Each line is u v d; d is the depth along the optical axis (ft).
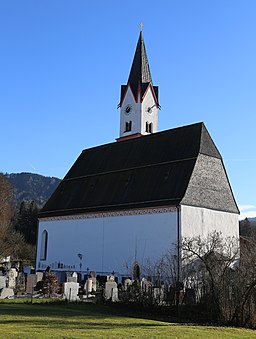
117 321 71.26
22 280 137.80
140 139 189.67
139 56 252.62
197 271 101.35
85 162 210.59
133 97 246.88
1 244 250.78
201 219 152.05
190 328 66.95
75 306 95.91
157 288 92.84
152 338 54.39
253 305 77.56
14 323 62.69
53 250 191.42
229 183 167.32
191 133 168.04
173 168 161.27
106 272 165.78
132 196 165.78
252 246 131.75
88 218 178.40
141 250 154.61
